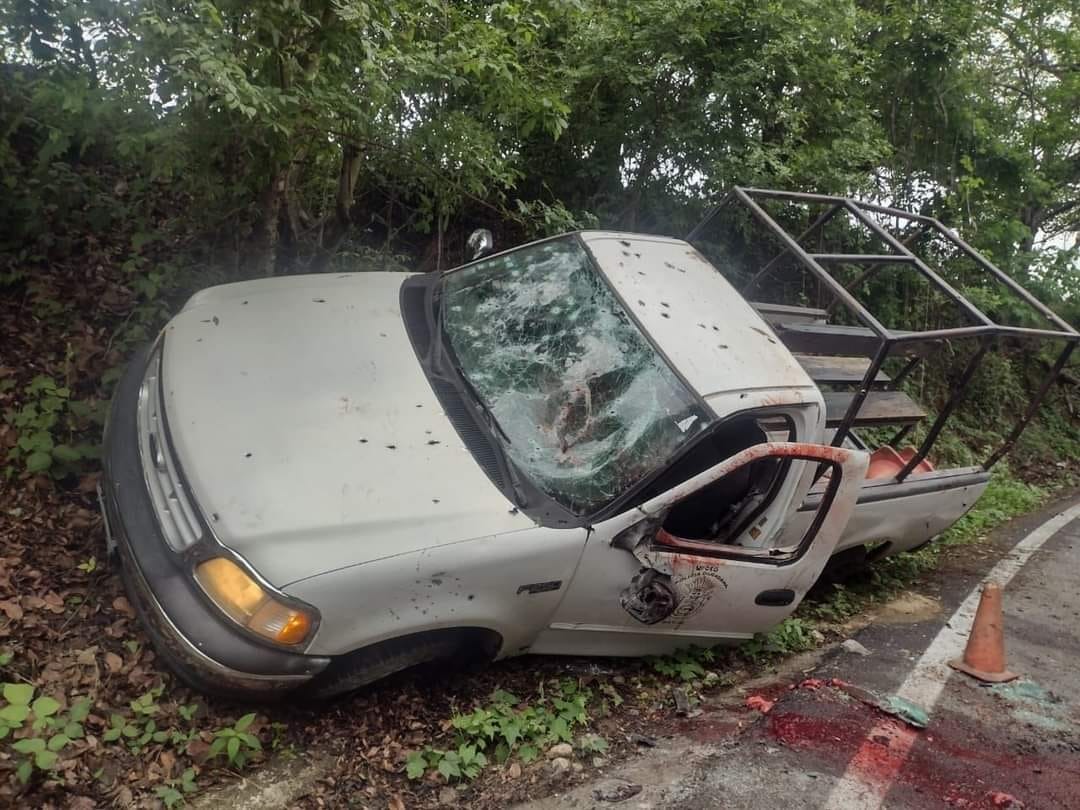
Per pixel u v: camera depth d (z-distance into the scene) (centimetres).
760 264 977
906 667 471
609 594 360
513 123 660
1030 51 1506
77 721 291
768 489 408
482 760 323
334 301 433
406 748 327
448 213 690
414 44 505
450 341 424
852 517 518
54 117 455
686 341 395
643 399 375
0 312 495
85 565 366
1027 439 1329
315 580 291
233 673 286
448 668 371
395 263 699
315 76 445
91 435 436
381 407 362
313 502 310
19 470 405
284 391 357
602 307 412
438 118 564
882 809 326
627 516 350
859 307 448
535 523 336
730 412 365
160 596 295
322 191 656
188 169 470
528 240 770
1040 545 824
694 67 775
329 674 313
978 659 475
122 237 582
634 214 849
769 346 422
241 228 566
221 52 374
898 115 1264
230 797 287
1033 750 392
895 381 605
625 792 319
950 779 355
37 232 526
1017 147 1406
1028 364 1486
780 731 375
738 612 409
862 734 380
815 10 828
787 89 852
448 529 319
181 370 360
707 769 339
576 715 362
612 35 743
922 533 596
